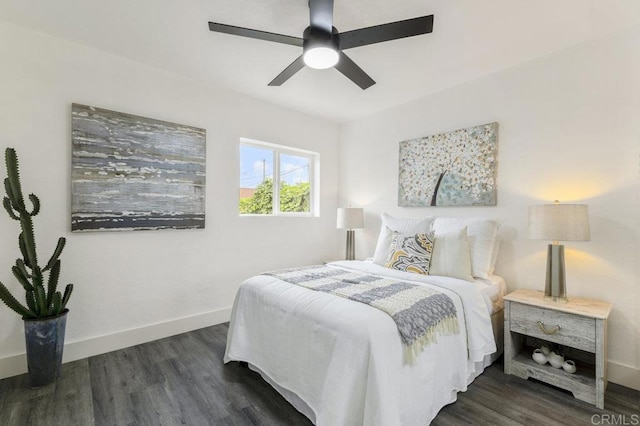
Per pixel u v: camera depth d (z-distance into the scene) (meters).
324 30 1.64
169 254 2.72
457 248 2.33
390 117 3.53
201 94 2.89
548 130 2.33
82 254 2.30
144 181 2.55
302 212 3.93
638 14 1.85
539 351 2.11
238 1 1.78
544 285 2.34
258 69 2.64
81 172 2.27
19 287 2.08
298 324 1.67
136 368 2.15
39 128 2.13
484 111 2.70
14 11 1.89
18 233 2.07
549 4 1.77
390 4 1.78
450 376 1.72
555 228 1.94
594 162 2.12
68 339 2.24
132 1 1.79
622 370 1.97
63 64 2.21
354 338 1.38
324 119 3.98
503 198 2.57
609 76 2.06
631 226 1.98
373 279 2.17
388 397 1.29
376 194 3.69
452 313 1.79
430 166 3.08
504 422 1.60
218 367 2.18
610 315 2.04
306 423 1.60
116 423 1.59
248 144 3.42
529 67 2.43
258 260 3.37
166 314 2.71
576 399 1.81
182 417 1.64
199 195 2.88
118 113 2.42
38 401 1.77
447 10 1.82
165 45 2.28
